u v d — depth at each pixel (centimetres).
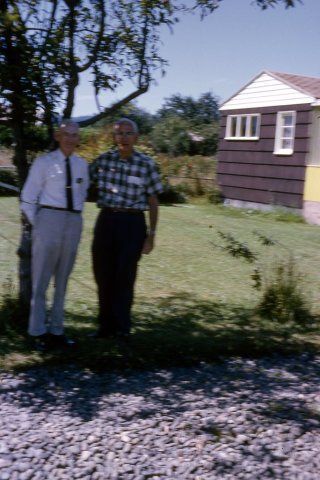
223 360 561
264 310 716
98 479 347
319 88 1906
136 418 423
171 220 1638
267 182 2002
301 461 374
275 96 1966
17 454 366
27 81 523
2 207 1692
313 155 1845
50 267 536
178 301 777
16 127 569
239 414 434
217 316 712
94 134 1184
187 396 467
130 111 623
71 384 481
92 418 420
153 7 596
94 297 768
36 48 525
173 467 362
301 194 1870
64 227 525
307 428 416
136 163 564
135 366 528
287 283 729
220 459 372
